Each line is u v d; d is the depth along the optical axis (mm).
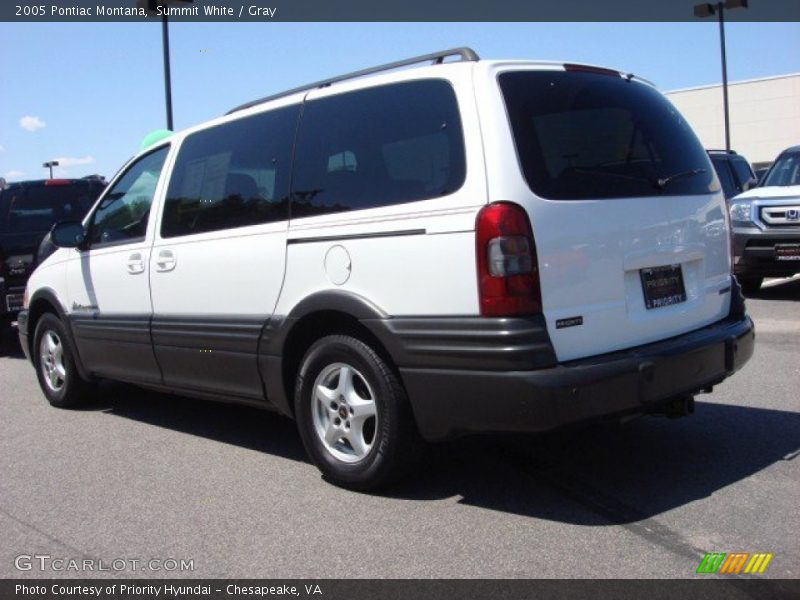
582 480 4418
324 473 4496
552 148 3875
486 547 3643
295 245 4457
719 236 4703
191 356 5180
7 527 4164
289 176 4602
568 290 3760
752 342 4707
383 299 4031
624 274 4008
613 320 3930
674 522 3820
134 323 5602
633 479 4402
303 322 4441
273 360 4613
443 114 3939
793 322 9195
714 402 5887
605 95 4258
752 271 10781
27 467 5152
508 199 3664
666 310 4227
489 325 3645
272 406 4824
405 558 3580
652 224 4156
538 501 4148
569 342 3748
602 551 3545
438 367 3828
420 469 4629
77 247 6164
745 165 13828
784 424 5285
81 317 6184
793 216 10250
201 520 4125
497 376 3643
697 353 4137
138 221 5711
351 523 3982
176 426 6008
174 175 5461
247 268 4754
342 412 4371
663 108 4633
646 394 3840
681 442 4988
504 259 3619
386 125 4172
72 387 6574
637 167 4223
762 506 3965
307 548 3734
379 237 4039
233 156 5020
